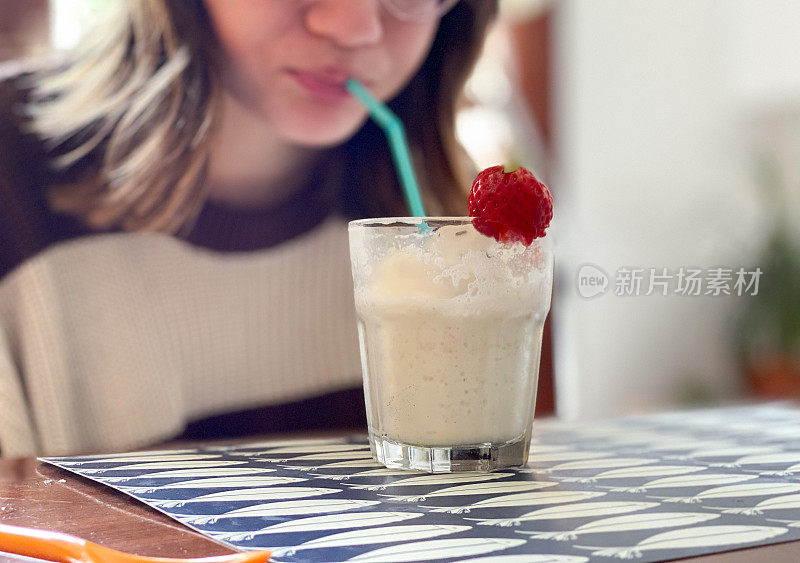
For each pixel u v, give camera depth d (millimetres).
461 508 611
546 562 548
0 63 1089
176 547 572
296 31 1171
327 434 886
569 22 1872
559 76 1854
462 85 1304
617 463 701
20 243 1102
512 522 591
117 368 1142
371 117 1242
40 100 1105
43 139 1109
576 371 1901
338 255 1251
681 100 2033
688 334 2006
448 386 676
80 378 1128
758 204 2018
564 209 1855
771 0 1930
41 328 1112
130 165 1138
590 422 862
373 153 1253
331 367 1254
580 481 659
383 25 1219
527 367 690
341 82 1206
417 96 1271
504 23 1517
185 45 1139
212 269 1183
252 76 1167
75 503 635
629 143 1966
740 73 2006
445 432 677
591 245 1904
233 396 1203
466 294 673
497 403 681
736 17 2012
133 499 640
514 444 687
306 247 1229
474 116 1417
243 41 1153
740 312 1951
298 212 1220
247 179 1187
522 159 1639
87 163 1124
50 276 1114
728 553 558
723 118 2066
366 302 690
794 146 2016
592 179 1917
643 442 768
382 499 626
